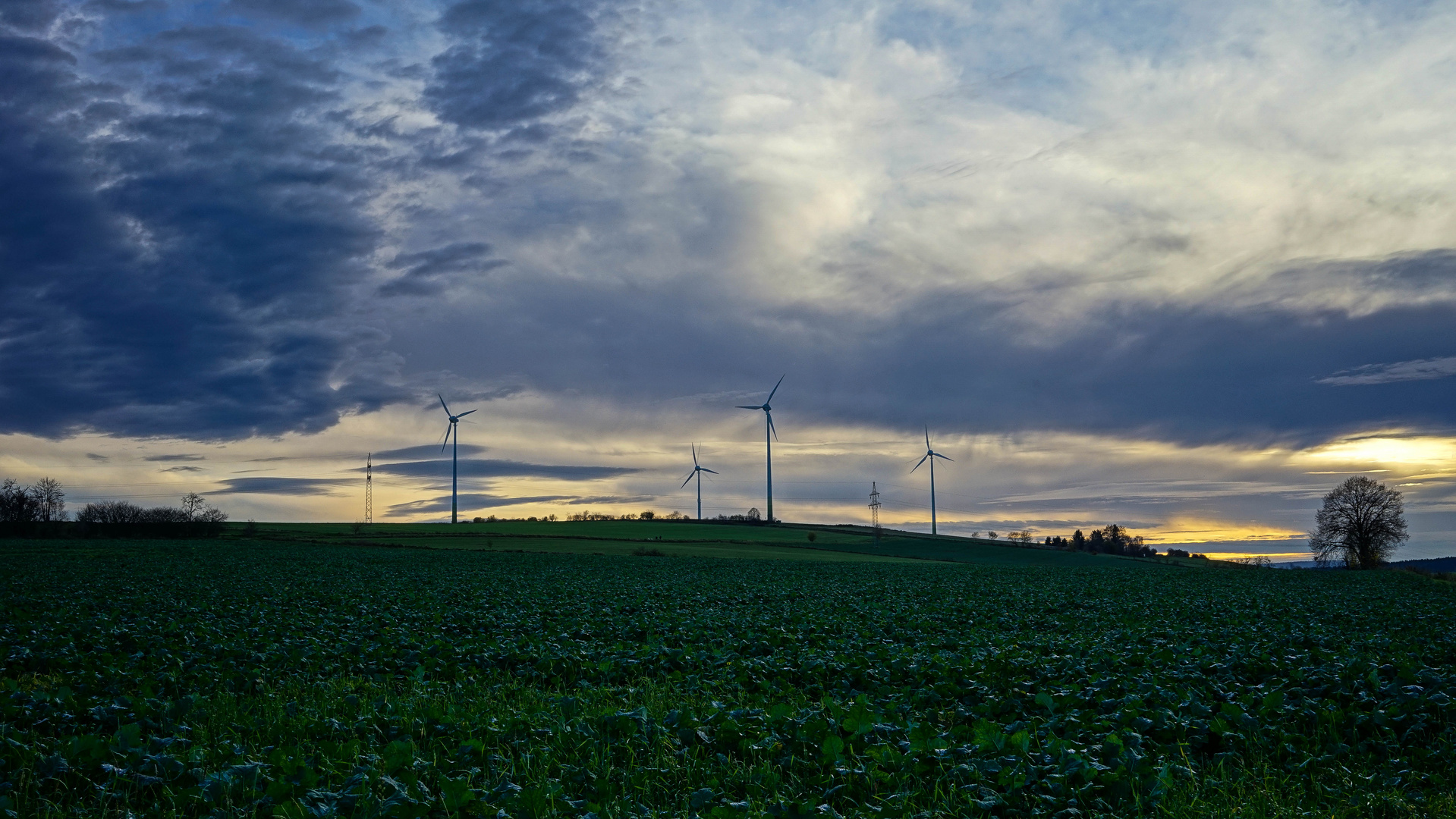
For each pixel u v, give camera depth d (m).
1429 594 50.97
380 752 12.20
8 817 9.73
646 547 115.31
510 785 10.13
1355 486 122.12
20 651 21.09
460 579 57.97
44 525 117.44
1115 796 9.84
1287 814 9.73
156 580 53.72
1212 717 13.10
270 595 42.88
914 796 9.88
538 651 21.05
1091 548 151.12
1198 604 41.56
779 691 16.16
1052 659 19.47
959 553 129.88
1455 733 12.20
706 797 10.08
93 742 11.12
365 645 22.73
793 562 92.06
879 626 29.03
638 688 17.53
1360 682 14.85
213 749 11.95
